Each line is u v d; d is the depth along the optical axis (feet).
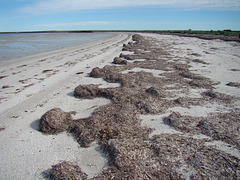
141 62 51.47
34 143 17.02
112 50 79.00
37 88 31.78
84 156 15.29
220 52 70.79
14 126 19.92
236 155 14.84
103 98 26.84
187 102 24.97
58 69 45.32
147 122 20.01
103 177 12.80
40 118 20.34
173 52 70.95
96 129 18.11
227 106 23.94
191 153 14.87
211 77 37.76
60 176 12.75
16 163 14.62
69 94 28.81
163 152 14.90
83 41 145.28
